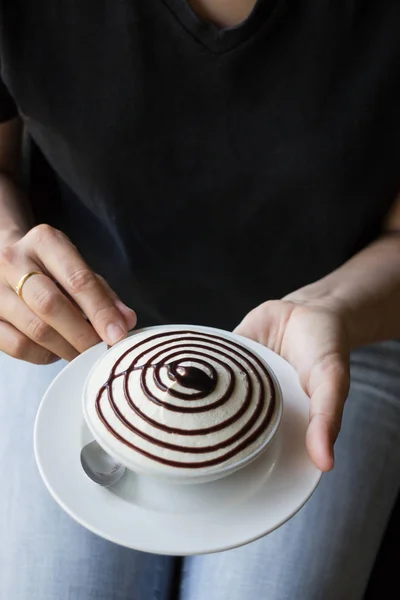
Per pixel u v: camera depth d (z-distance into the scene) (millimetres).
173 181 577
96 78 543
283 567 483
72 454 418
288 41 527
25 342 492
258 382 425
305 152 554
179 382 406
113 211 589
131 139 559
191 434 395
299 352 467
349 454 536
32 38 532
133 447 393
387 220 622
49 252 483
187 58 530
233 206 583
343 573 487
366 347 606
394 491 536
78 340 474
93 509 395
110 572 479
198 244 604
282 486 410
